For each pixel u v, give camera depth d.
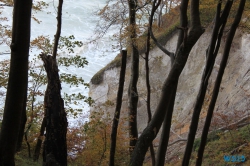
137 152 5.84
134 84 10.91
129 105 10.84
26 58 4.59
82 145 10.03
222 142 12.76
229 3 7.11
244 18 12.27
